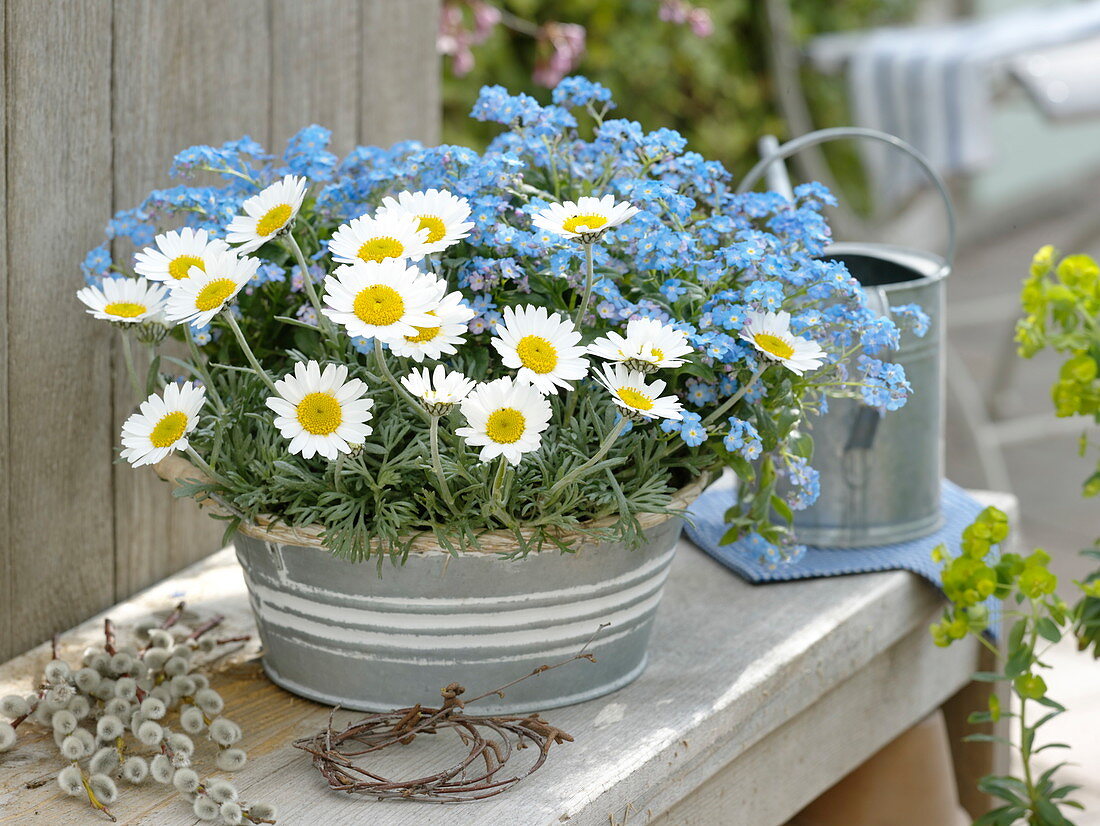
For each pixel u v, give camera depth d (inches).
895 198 180.1
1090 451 184.5
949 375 157.2
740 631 81.4
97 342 83.0
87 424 83.0
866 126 179.3
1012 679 82.7
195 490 73.5
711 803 79.1
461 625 73.8
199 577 87.0
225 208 77.0
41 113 79.9
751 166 210.8
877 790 89.6
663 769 74.7
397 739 74.1
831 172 221.6
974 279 264.2
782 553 78.7
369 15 94.2
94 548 83.9
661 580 76.8
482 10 118.3
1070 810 102.3
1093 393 84.4
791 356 73.0
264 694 77.4
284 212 71.9
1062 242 280.5
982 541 81.7
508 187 76.1
